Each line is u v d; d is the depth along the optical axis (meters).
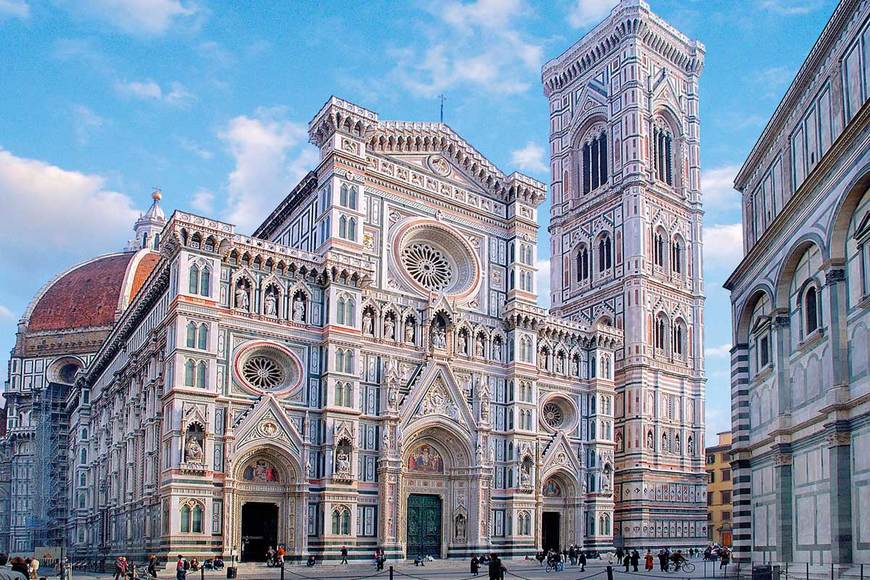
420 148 99.44
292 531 80.06
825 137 48.28
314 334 85.44
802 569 48.12
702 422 126.75
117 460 100.38
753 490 59.66
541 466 99.44
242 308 81.38
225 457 76.75
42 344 163.50
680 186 134.25
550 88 147.00
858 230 42.56
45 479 146.62
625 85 131.38
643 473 116.38
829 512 45.53
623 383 121.19
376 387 88.50
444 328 95.44
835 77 46.69
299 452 81.19
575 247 135.88
